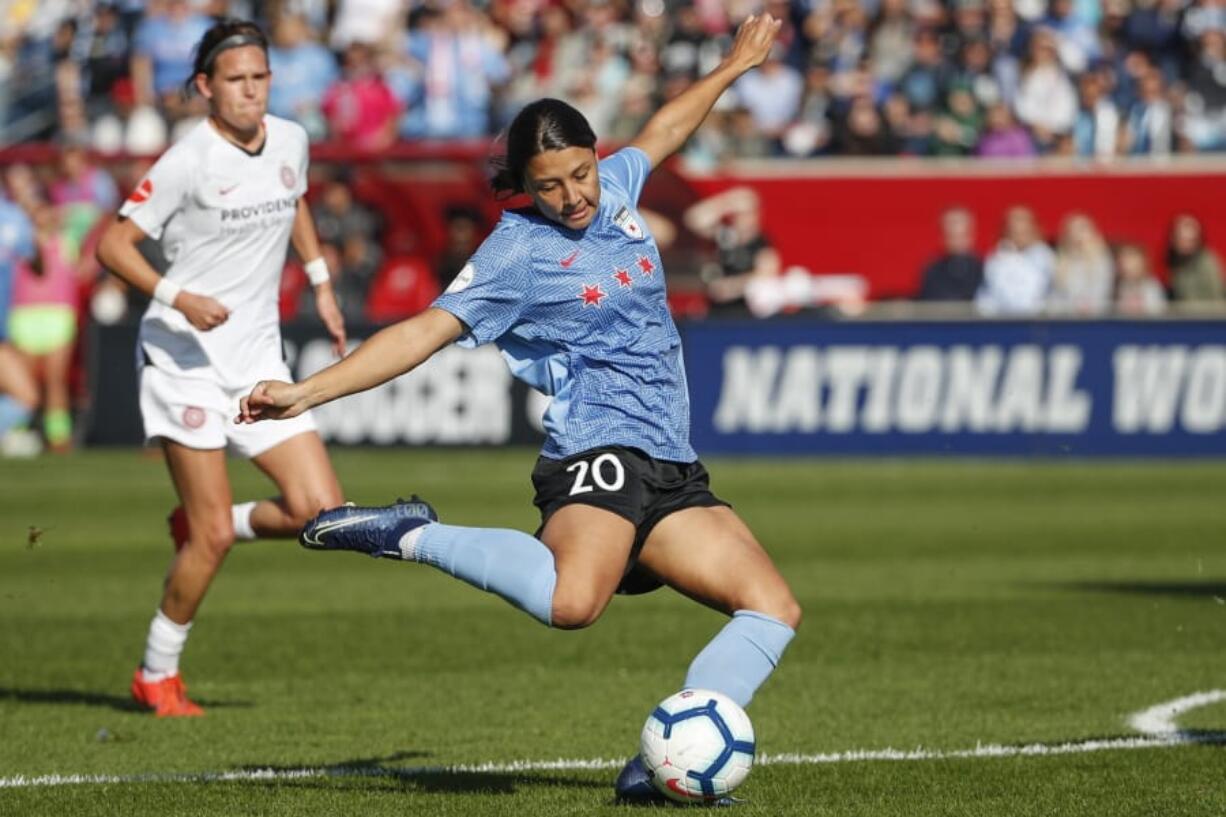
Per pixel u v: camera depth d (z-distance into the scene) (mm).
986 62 89312
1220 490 62781
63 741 26078
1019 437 73188
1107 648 33812
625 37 92250
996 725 26547
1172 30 91750
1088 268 79438
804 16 93000
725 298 80625
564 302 20531
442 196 80812
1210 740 25188
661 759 20406
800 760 23969
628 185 22109
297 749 25297
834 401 73812
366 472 67375
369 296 80062
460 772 23500
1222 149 89562
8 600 41406
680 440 21078
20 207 77438
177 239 28109
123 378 77250
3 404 78188
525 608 20047
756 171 87562
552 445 21094
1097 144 89000
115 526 55000
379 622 38125
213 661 33312
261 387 19312
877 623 36906
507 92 91812
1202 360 72250
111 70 95500
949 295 79688
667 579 20891
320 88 90750
